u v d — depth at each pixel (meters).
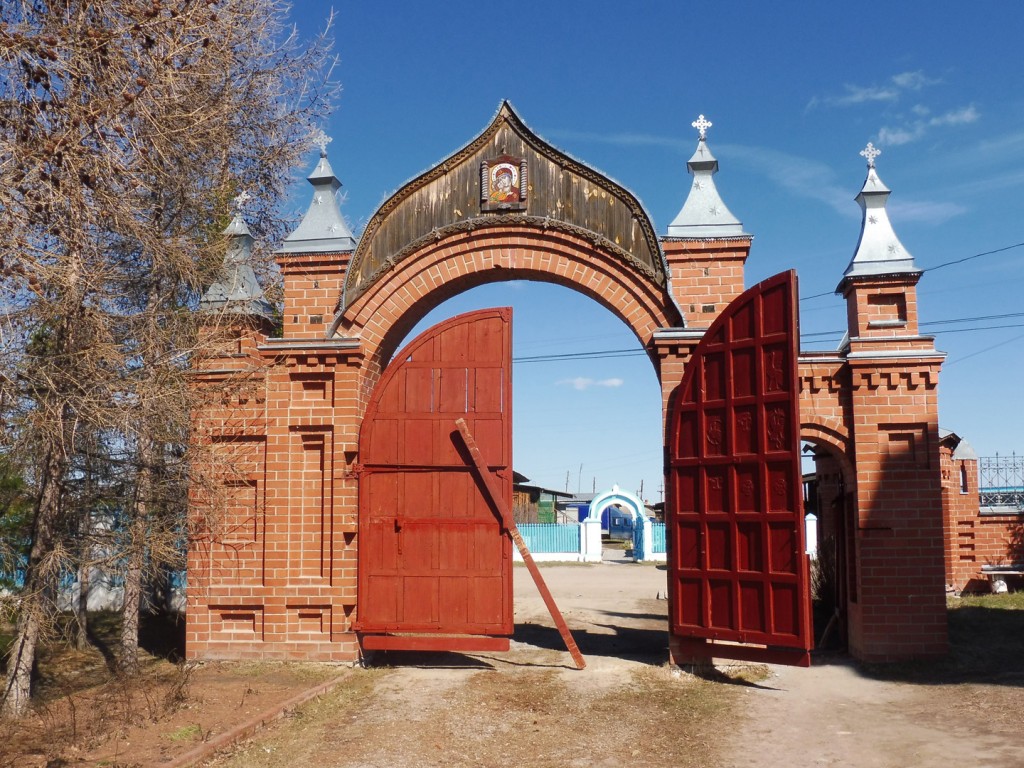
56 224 9.54
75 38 9.50
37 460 9.90
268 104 13.98
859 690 10.29
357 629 11.56
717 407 11.07
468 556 11.58
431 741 8.58
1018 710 9.06
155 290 11.66
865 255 12.12
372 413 11.86
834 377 11.98
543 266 12.08
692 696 10.12
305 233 12.43
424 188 12.35
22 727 8.87
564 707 9.74
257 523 12.06
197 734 8.43
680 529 11.31
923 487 11.59
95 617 16.64
